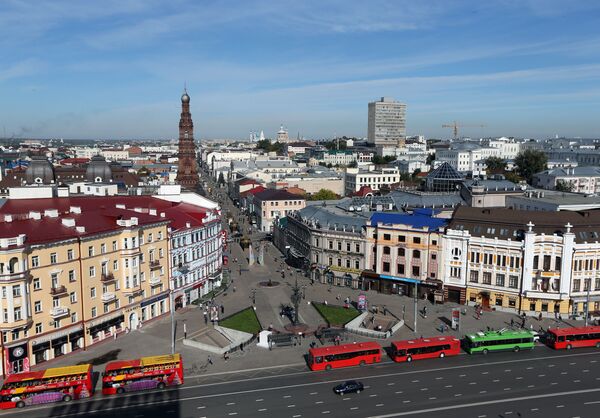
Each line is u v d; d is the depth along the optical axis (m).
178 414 64.56
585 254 101.56
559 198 150.75
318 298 117.06
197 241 116.69
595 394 69.88
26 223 85.50
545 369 78.38
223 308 109.69
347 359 79.81
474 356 84.06
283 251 167.38
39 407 66.94
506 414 64.12
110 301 91.44
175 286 108.62
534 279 102.88
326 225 132.50
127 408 66.38
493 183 173.00
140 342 90.12
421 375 76.25
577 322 99.62
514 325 98.00
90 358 82.62
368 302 113.50
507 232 106.62
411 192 176.00
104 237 89.88
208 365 80.75
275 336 89.56
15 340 75.81
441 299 112.25
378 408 65.81
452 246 111.06
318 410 65.31
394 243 118.31
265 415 64.06
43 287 79.62
